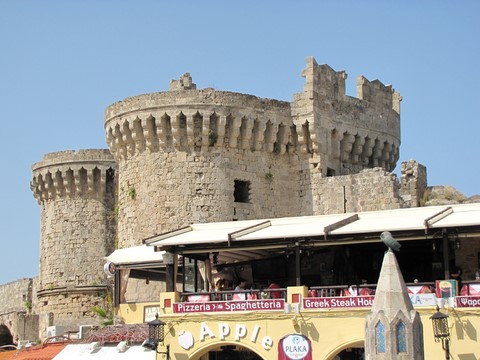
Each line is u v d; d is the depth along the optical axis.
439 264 47.44
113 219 78.62
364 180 60.12
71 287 78.00
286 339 45.50
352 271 51.66
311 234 46.09
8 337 88.38
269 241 47.69
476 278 46.44
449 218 45.03
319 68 63.16
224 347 50.97
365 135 65.50
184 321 47.62
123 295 58.78
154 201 61.22
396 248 34.97
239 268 55.12
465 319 42.56
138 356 49.91
